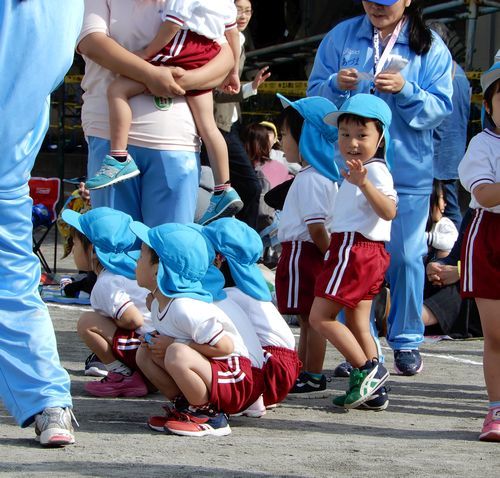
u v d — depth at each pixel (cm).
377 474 686
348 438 807
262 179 1783
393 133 1062
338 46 1089
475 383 1074
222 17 970
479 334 1392
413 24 1069
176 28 943
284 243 1023
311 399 968
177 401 821
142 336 852
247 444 773
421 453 759
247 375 815
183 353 790
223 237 862
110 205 979
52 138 2884
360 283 896
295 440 793
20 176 708
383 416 902
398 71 1030
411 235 1082
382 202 881
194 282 809
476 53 2823
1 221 709
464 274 845
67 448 731
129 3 964
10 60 688
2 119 689
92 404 904
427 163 1080
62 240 2133
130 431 805
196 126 982
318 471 690
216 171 1004
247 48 2838
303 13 2953
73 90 2817
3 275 716
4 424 802
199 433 794
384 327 1173
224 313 830
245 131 1825
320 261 1016
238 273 878
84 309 1497
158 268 804
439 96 1072
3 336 717
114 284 932
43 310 728
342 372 1085
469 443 805
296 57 2789
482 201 828
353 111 898
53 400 721
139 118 958
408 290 1092
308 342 998
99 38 952
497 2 2259
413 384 1055
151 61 955
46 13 698
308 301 1005
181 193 973
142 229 816
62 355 1135
